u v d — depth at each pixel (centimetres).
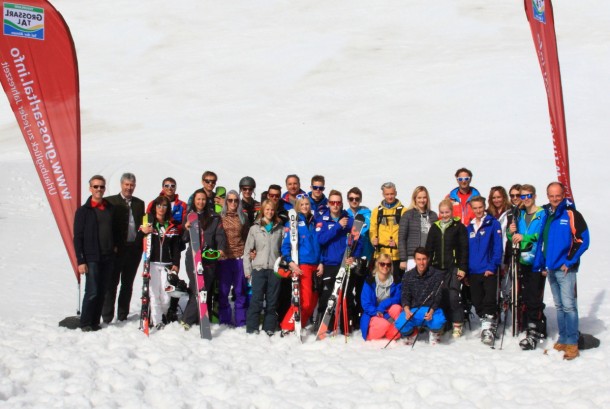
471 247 779
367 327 766
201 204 818
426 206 818
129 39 5597
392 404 570
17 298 995
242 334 790
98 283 789
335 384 628
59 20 860
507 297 807
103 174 2270
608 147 2514
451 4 5934
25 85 862
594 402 566
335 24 5709
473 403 578
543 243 720
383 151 2650
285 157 2617
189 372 646
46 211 1894
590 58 3919
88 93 4222
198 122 3431
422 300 747
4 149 3103
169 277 808
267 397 588
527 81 3647
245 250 812
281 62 4716
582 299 984
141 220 857
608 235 1603
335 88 3953
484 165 2375
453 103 3391
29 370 639
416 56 4625
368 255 828
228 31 5722
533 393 593
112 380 620
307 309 806
